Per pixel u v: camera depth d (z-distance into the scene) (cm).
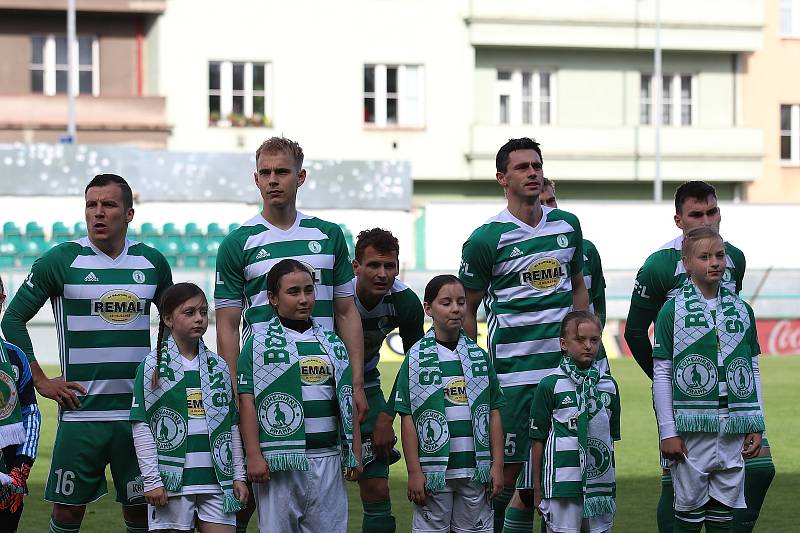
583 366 847
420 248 3706
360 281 921
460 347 844
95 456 886
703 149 4841
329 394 802
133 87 4466
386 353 2983
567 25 4684
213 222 3591
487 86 4747
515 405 936
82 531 1083
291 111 4528
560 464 841
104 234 884
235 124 4484
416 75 4628
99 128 4331
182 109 4447
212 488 795
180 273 2914
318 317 850
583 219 3622
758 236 3744
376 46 4581
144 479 796
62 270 886
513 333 936
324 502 800
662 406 869
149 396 799
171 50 4434
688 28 4781
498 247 932
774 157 4997
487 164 4644
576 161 4725
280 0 4503
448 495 837
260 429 793
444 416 831
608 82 4844
